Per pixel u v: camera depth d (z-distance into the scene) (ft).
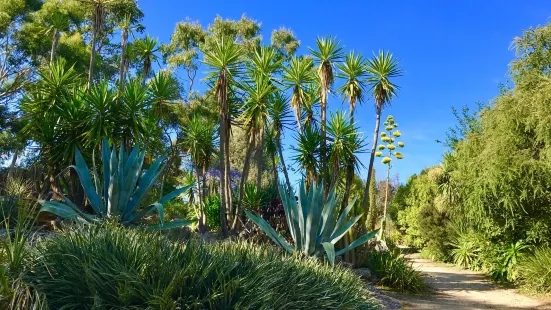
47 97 37.24
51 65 39.40
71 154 34.55
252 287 13.46
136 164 24.47
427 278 43.88
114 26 75.05
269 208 39.93
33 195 33.78
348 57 41.47
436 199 64.80
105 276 12.23
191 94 79.36
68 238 14.53
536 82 40.11
